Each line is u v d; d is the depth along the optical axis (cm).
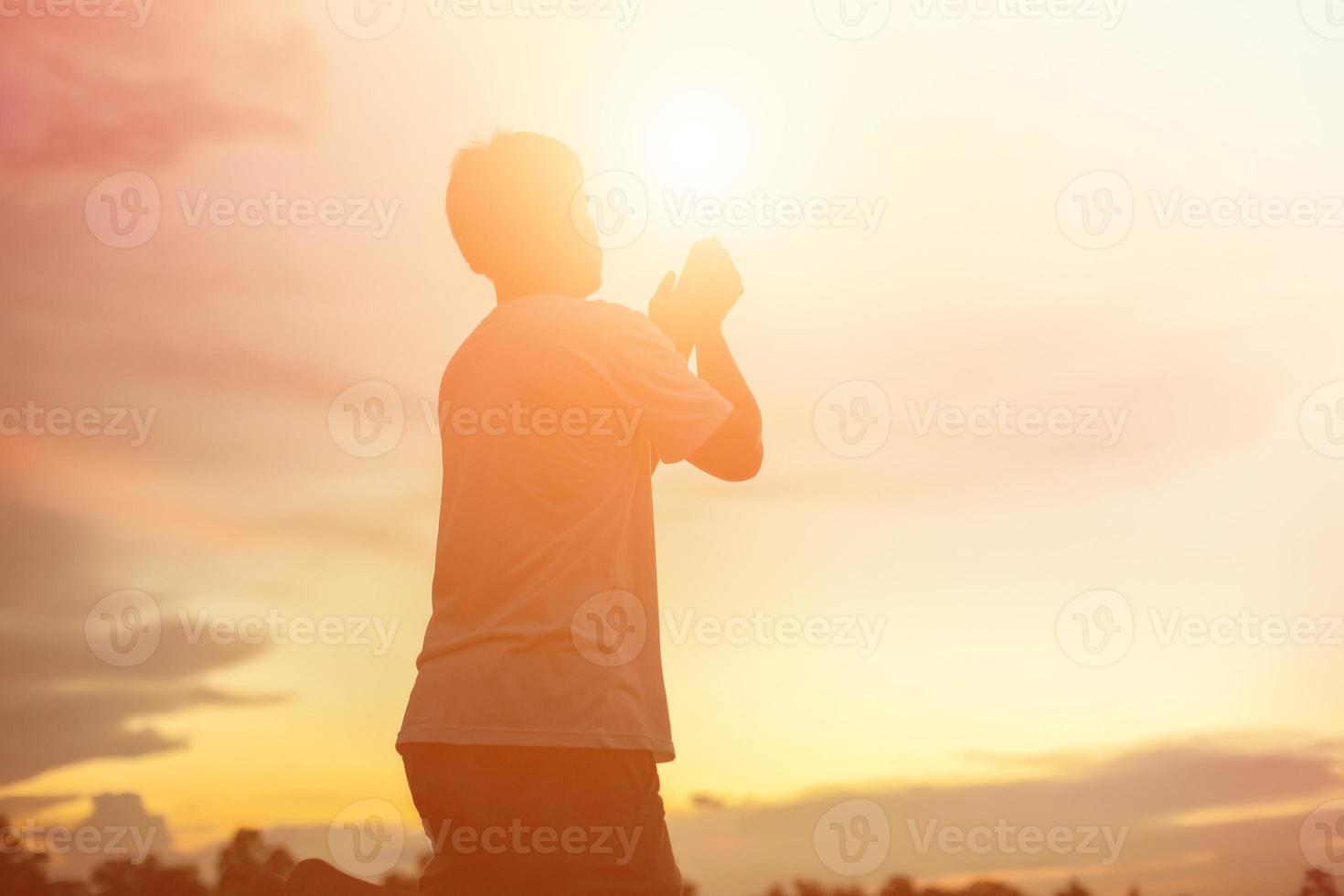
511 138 168
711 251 169
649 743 137
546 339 147
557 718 132
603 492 144
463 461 149
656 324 168
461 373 154
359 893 139
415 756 138
